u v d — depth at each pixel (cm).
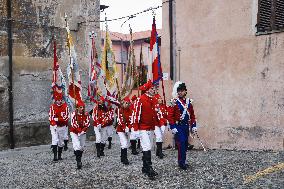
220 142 1117
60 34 1691
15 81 1537
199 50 1178
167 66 1273
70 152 1331
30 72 1582
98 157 1140
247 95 1053
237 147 1073
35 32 1609
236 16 1082
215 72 1135
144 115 774
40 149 1462
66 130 1142
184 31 1221
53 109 1110
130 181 731
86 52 1762
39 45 1620
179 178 721
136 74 1110
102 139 1179
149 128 777
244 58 1062
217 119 1127
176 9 1245
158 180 718
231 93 1093
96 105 1166
